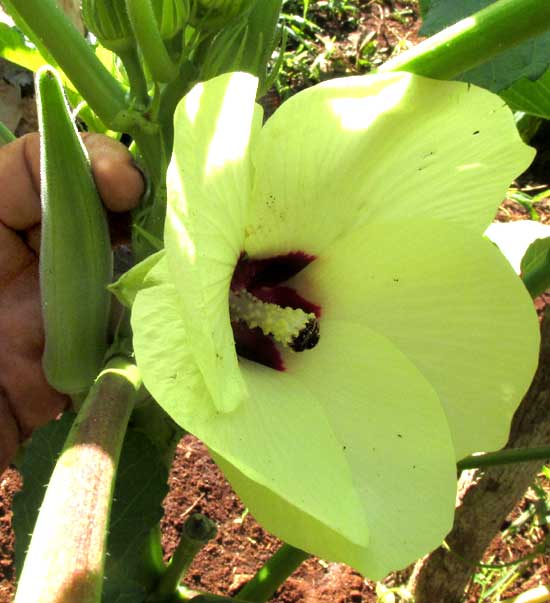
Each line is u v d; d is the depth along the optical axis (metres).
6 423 0.21
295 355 0.15
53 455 0.17
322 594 0.30
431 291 0.14
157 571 0.22
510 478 0.25
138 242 0.16
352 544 0.12
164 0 0.13
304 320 0.14
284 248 0.14
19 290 0.20
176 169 0.10
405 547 0.12
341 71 0.57
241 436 0.12
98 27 0.13
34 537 0.09
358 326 0.14
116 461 0.11
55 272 0.15
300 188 0.13
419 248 0.14
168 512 0.32
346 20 0.62
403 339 0.15
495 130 0.13
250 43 0.14
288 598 0.30
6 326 0.20
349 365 0.14
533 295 0.18
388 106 0.12
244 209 0.12
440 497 0.13
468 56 0.12
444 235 0.13
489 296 0.14
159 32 0.13
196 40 0.14
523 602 0.29
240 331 0.15
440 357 0.14
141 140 0.15
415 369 0.14
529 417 0.24
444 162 0.13
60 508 0.09
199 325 0.10
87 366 0.16
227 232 0.12
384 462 0.13
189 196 0.10
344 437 0.14
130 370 0.13
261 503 0.12
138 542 0.17
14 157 0.18
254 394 0.13
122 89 0.14
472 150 0.13
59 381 0.16
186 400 0.11
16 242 0.19
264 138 0.12
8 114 0.41
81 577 0.08
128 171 0.15
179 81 0.14
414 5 0.64
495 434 0.14
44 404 0.21
